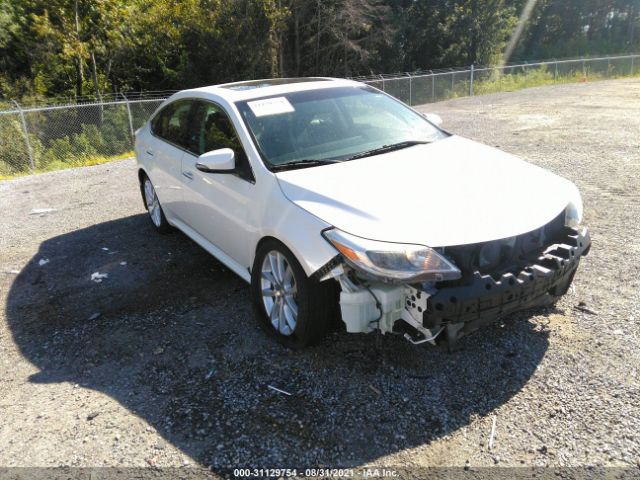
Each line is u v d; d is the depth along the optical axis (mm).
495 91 24906
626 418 2668
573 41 52156
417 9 37812
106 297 4539
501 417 2748
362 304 2912
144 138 5891
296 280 3242
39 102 21688
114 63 25547
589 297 3857
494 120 13492
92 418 2988
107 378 3369
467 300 2725
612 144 9125
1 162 12367
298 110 4164
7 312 4402
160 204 5625
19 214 7555
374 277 2791
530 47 52750
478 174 3447
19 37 22516
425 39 37562
